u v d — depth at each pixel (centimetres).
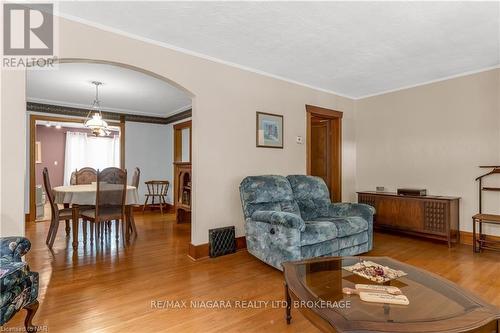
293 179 353
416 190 389
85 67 354
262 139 369
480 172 362
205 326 180
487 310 129
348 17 237
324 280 168
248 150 356
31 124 520
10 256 169
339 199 475
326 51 307
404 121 437
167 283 246
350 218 313
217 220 329
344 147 484
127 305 207
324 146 504
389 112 455
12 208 207
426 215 372
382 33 265
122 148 628
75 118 565
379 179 469
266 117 374
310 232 262
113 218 362
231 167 340
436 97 402
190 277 260
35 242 379
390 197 410
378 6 220
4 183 204
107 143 884
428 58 326
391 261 198
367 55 318
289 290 158
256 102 364
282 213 269
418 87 421
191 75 307
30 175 521
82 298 217
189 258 315
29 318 169
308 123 425
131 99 523
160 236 416
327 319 122
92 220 352
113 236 416
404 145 437
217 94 328
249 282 249
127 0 214
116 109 610
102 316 191
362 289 151
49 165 825
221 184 332
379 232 437
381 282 163
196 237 313
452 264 292
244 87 353
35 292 169
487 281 248
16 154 209
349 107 492
